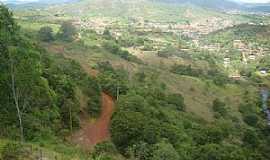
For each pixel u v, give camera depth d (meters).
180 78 116.62
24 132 30.75
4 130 29.53
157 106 60.91
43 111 35.31
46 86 33.94
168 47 190.88
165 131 47.34
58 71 52.97
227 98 111.12
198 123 64.94
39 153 24.48
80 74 61.56
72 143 38.81
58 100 43.97
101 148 38.16
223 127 65.88
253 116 91.38
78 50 114.00
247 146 63.88
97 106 52.19
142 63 134.62
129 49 167.00
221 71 161.62
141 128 44.38
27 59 28.31
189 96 97.19
